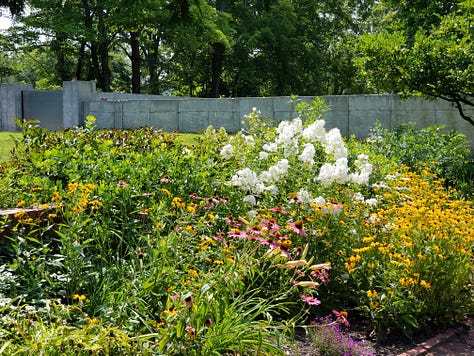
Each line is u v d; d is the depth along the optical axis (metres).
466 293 4.92
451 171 9.77
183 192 5.60
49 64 40.16
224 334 3.18
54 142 6.84
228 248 4.02
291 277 4.30
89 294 3.81
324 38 41.75
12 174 5.74
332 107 15.20
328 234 4.61
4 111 21.83
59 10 30.12
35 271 3.85
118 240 4.73
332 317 4.43
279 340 3.31
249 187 5.50
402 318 4.37
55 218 4.59
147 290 3.72
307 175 5.84
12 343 2.94
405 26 15.44
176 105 17.50
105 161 5.94
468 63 10.25
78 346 2.84
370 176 7.30
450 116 14.18
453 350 4.16
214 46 36.12
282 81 39.25
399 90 11.17
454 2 14.39
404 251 4.63
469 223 5.14
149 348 3.04
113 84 42.03
